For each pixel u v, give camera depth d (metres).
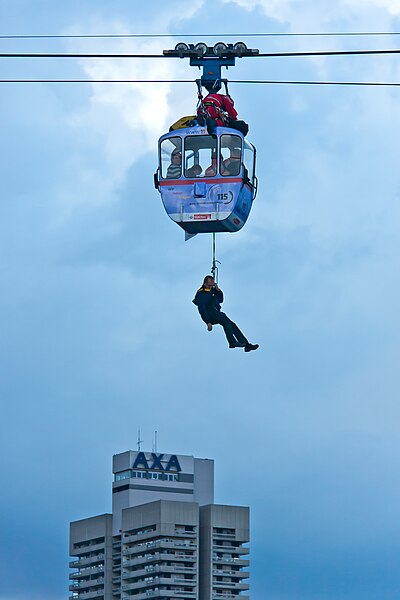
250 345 69.44
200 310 69.69
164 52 68.19
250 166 72.69
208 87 69.56
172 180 71.56
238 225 72.62
